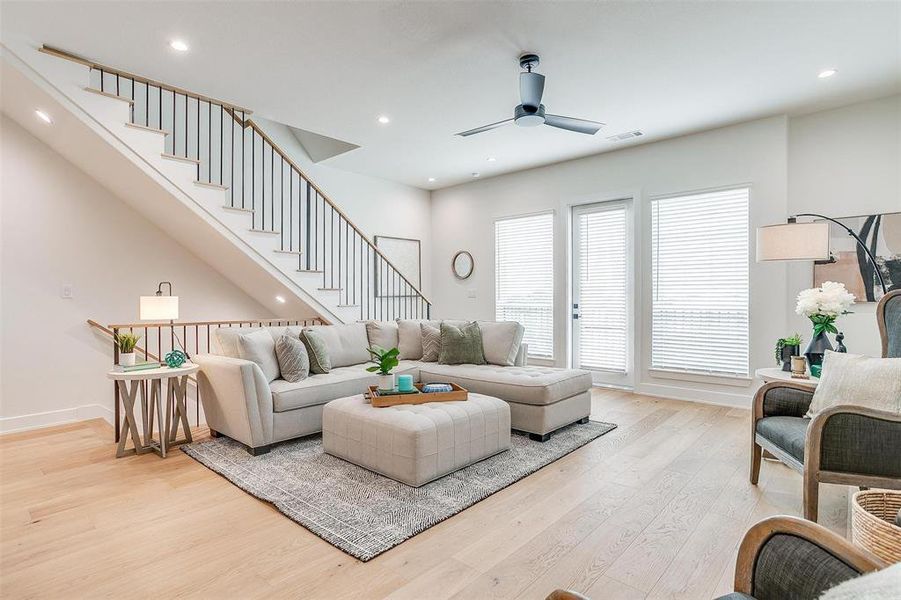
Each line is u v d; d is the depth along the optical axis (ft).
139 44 10.39
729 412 14.66
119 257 14.99
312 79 12.06
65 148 13.12
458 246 23.59
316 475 9.41
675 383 16.67
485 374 13.21
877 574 2.24
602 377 18.76
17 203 13.14
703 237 16.02
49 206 13.66
